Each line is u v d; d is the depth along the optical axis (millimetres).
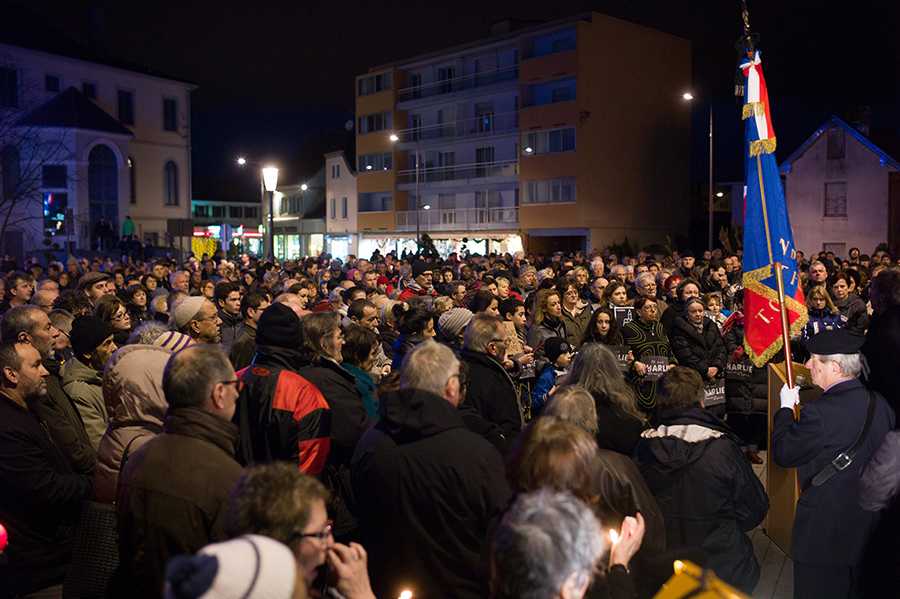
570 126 43250
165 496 2920
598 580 2527
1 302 9883
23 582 4035
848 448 4125
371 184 55125
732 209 52469
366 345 5418
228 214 72125
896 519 3871
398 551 3268
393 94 53562
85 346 4957
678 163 48125
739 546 4004
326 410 4242
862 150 39031
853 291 9719
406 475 3250
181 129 53594
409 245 52625
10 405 4059
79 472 4461
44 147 43906
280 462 2266
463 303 10414
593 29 43250
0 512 3996
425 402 3369
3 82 45594
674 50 47594
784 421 4328
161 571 2898
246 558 1706
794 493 5777
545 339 7660
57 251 40531
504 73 48188
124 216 47250
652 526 3465
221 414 3178
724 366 8297
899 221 38219
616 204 44719
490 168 48188
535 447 2684
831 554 4164
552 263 21797
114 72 49969
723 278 12875
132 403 3750
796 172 40812
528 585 1714
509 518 1852
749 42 5973
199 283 14172
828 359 4227
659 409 4270
